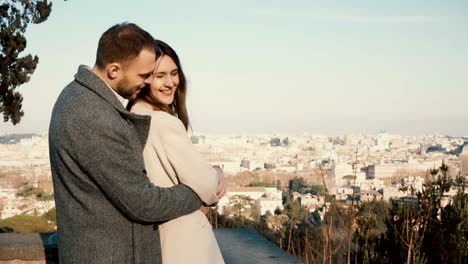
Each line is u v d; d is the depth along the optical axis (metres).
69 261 1.61
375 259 3.95
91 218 1.59
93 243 1.59
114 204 1.60
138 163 1.64
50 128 1.62
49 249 2.54
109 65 1.62
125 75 1.64
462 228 4.19
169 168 1.81
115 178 1.56
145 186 1.63
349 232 3.25
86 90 1.61
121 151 1.58
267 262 2.62
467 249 4.09
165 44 1.96
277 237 5.94
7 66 8.35
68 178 1.60
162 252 1.81
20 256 2.52
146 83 1.92
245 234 3.20
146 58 1.64
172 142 1.80
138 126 1.69
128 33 1.62
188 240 1.81
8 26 8.36
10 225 11.46
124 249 1.62
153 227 1.72
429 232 4.20
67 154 1.58
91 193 1.59
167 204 1.68
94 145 1.55
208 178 1.80
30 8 8.52
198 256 1.81
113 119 1.59
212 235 1.90
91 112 1.57
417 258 3.68
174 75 1.98
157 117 1.83
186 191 1.77
